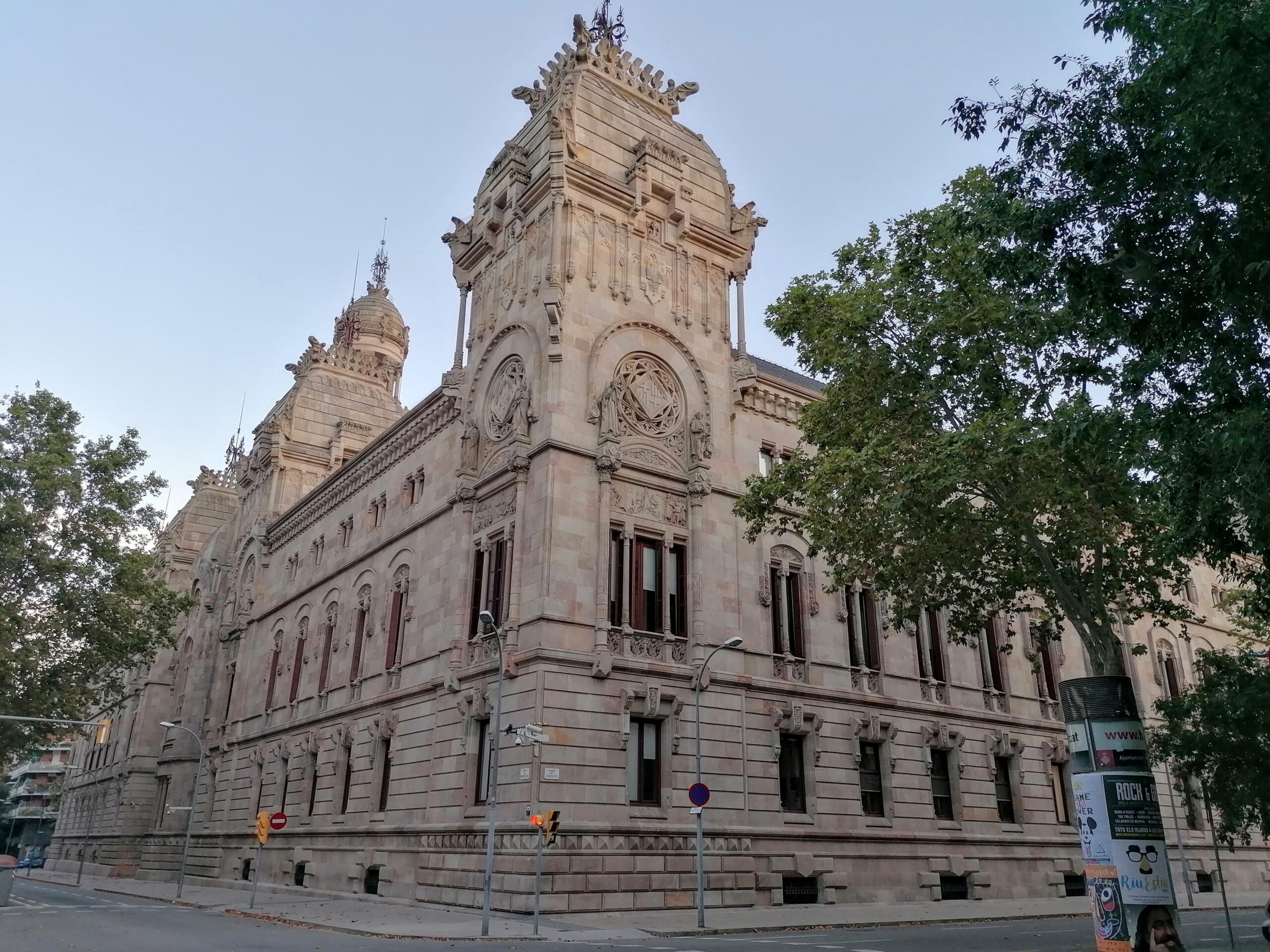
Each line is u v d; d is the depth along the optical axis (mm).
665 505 35406
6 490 43250
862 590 40594
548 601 31016
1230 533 14727
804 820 34500
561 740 29719
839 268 27562
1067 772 45062
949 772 40250
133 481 46938
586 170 37406
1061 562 25078
